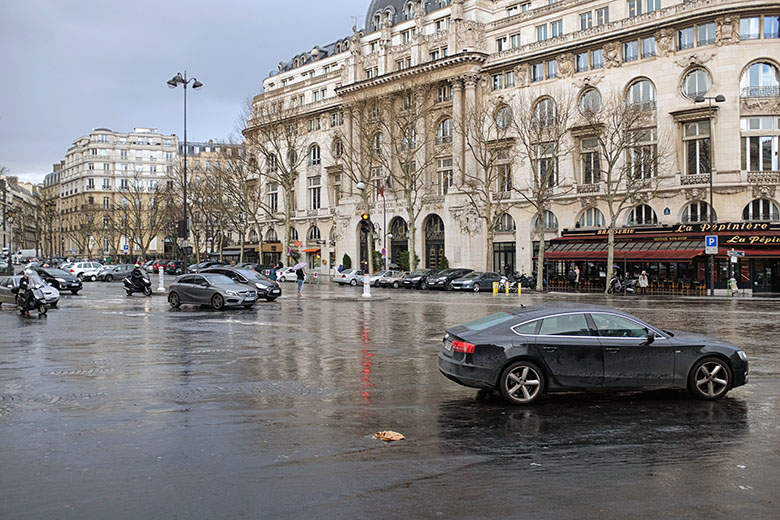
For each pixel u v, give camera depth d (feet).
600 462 21.31
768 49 134.72
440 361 31.78
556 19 170.19
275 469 20.36
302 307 92.12
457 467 20.71
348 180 225.97
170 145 428.15
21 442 23.29
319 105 241.35
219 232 277.03
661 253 135.85
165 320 71.36
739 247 130.31
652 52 149.48
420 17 202.08
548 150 165.78
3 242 357.00
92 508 16.97
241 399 31.12
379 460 21.40
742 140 137.18
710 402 30.66
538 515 16.65
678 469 20.57
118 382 35.32
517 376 29.94
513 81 177.99
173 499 17.63
